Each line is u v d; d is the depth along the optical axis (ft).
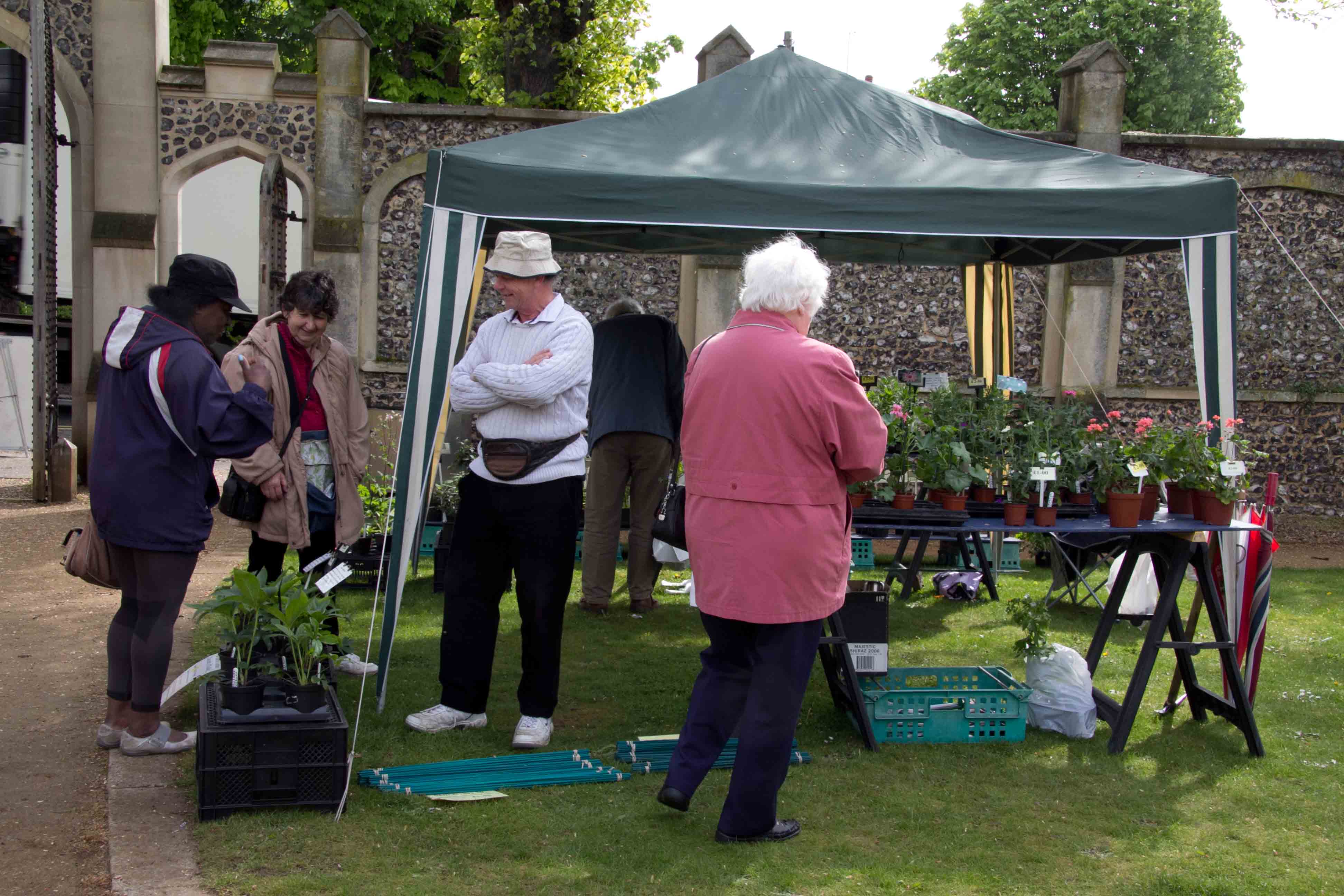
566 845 9.80
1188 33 70.49
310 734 10.16
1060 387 33.22
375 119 32.17
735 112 16.22
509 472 11.87
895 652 17.01
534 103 42.91
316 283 13.06
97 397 10.78
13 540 24.21
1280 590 22.74
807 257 10.05
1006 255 23.08
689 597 20.61
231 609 10.84
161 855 9.25
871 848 10.00
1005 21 71.20
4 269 37.11
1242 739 13.44
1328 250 33.24
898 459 13.88
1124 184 14.15
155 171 32.73
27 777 11.04
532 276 12.11
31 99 31.78
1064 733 13.38
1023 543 24.53
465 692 12.74
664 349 19.20
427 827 10.05
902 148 15.79
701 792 11.21
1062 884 9.36
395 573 13.21
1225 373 14.16
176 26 55.67
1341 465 33.60
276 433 13.06
